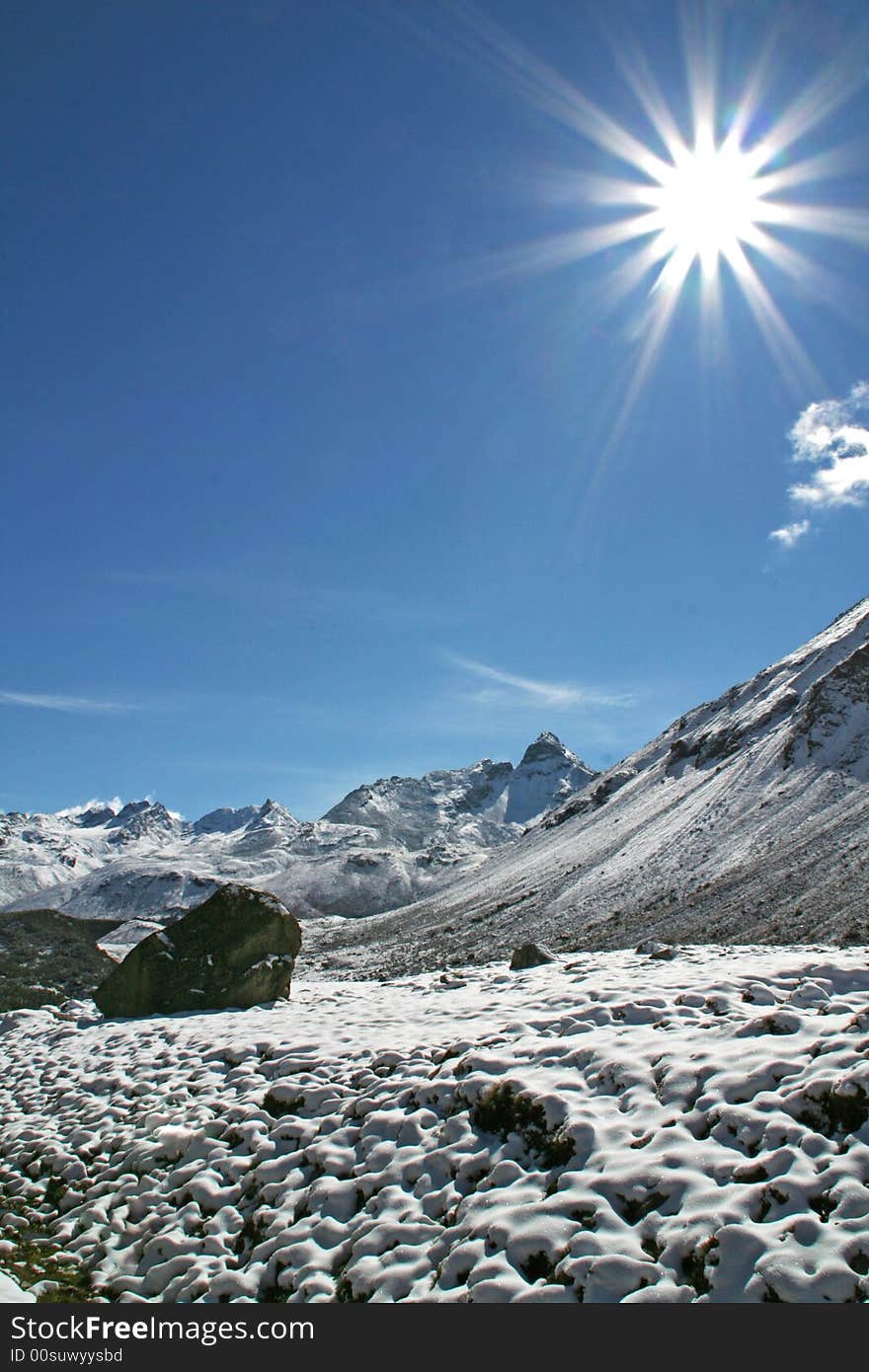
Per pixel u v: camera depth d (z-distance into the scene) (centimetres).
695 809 9856
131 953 2034
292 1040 1352
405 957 8675
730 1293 596
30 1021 2111
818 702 10244
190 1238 887
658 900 7312
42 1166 1170
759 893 6019
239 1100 1160
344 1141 970
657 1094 852
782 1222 638
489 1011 1293
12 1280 838
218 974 1967
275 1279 779
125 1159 1105
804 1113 752
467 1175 828
